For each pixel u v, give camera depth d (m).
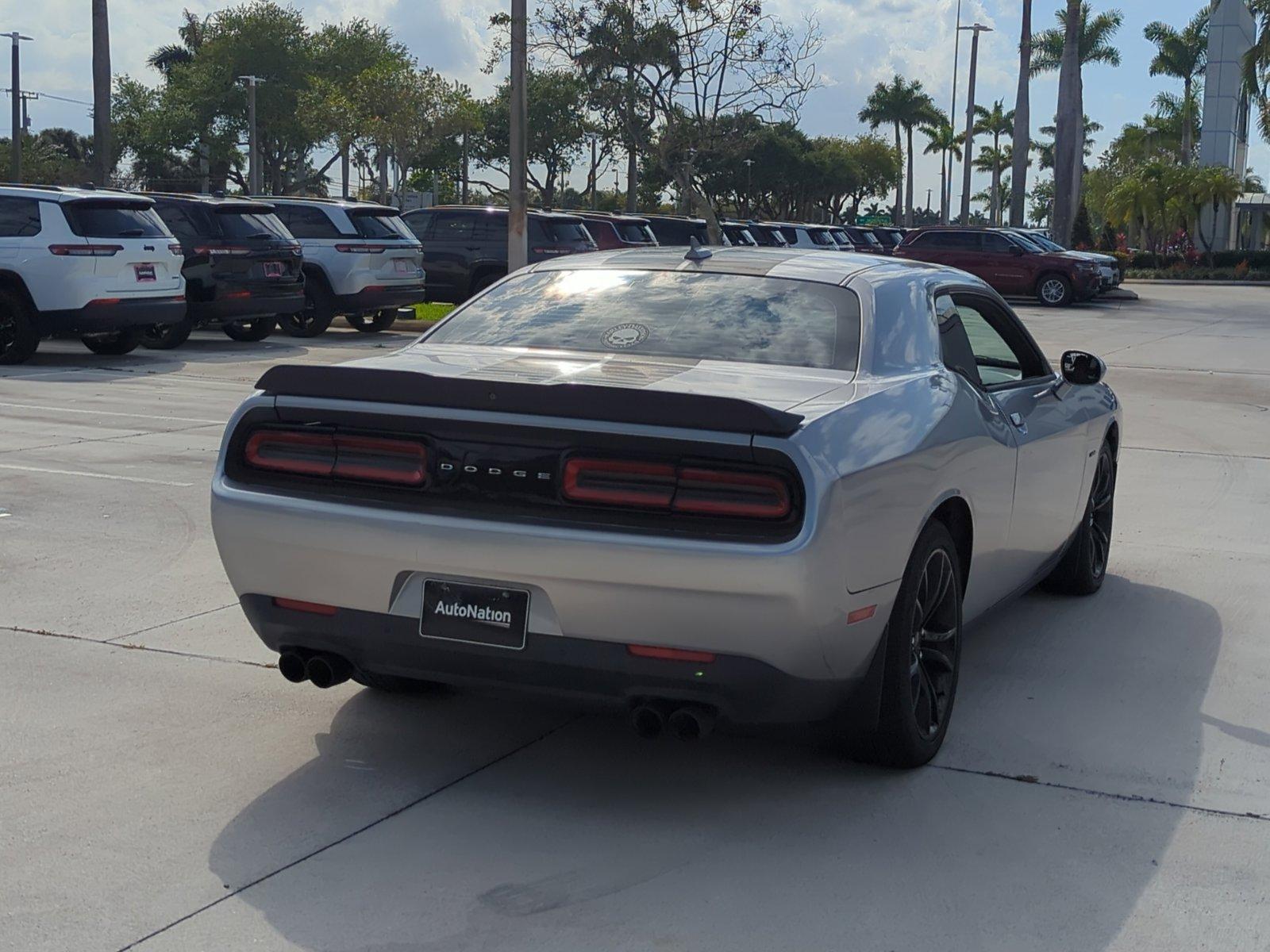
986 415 4.62
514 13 20.09
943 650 4.35
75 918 3.21
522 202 20.39
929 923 3.25
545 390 3.57
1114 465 6.49
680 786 4.04
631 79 25.27
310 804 3.88
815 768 4.20
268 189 77.00
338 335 19.72
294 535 3.81
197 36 80.25
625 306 4.57
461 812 3.84
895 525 3.81
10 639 5.35
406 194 47.00
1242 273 47.16
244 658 5.15
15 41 53.72
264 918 3.23
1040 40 60.78
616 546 3.48
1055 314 28.75
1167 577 6.74
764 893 3.38
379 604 3.77
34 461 9.03
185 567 6.46
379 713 4.61
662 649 3.54
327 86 61.38
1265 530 7.81
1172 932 3.23
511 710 4.67
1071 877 3.50
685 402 3.48
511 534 3.56
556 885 3.41
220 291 16.39
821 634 3.56
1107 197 58.38
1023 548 5.20
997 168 95.38
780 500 3.45
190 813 3.80
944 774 4.17
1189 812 3.91
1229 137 65.81
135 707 4.63
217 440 10.00
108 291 14.37
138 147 78.00
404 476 3.73
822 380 4.05
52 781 4.02
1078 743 4.45
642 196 74.94
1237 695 4.97
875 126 90.06
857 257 5.00
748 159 79.38
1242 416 12.66
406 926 3.20
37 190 14.39
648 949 3.11
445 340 4.56
